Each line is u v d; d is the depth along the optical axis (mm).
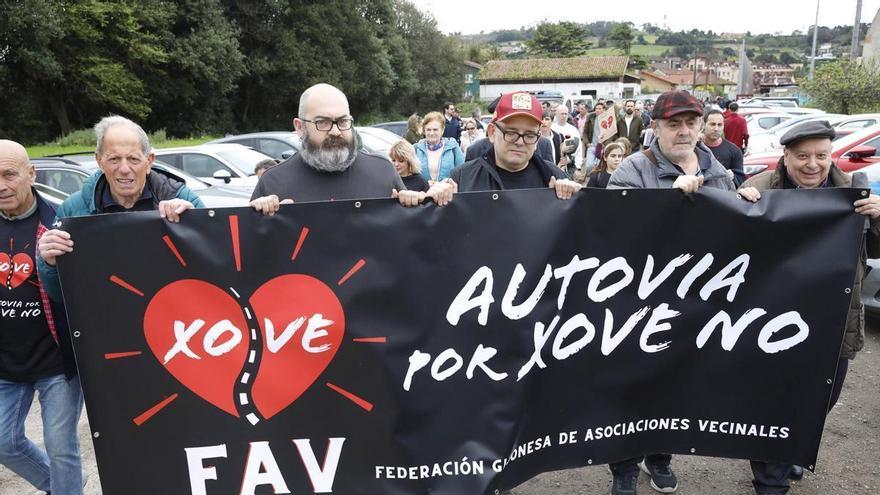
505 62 80062
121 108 31891
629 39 140250
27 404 2924
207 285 2404
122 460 2434
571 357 2660
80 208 2775
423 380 2518
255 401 2451
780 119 18625
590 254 2625
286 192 2908
